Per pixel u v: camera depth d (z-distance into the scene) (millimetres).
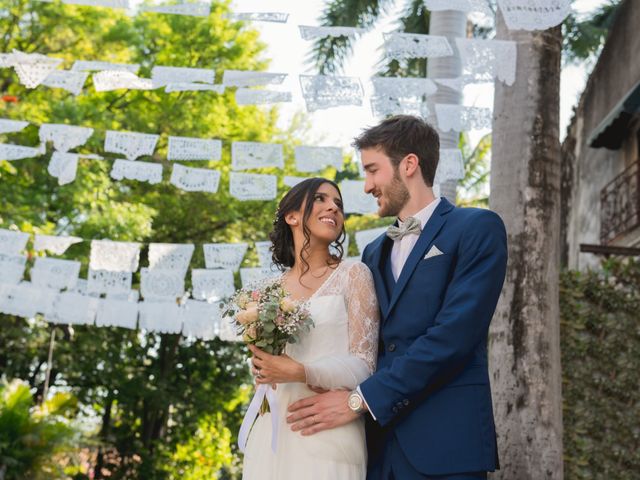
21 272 6039
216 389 16531
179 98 13625
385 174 3115
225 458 16125
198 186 5340
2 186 11078
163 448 15773
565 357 6500
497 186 4551
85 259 11344
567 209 12609
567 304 6562
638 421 6355
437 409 2777
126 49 13305
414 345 2766
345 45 9016
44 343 13273
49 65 4734
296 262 3215
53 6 12117
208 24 13773
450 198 6234
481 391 2801
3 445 9391
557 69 4625
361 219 13578
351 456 2877
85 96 12867
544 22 3701
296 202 3182
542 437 4234
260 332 2857
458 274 2855
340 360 2898
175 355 16297
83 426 10758
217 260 5934
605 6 11625
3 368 14148
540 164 4504
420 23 9328
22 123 5332
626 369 6426
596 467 6324
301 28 3949
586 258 11625
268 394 2969
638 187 10000
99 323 6031
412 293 2920
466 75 4168
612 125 10312
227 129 13867
